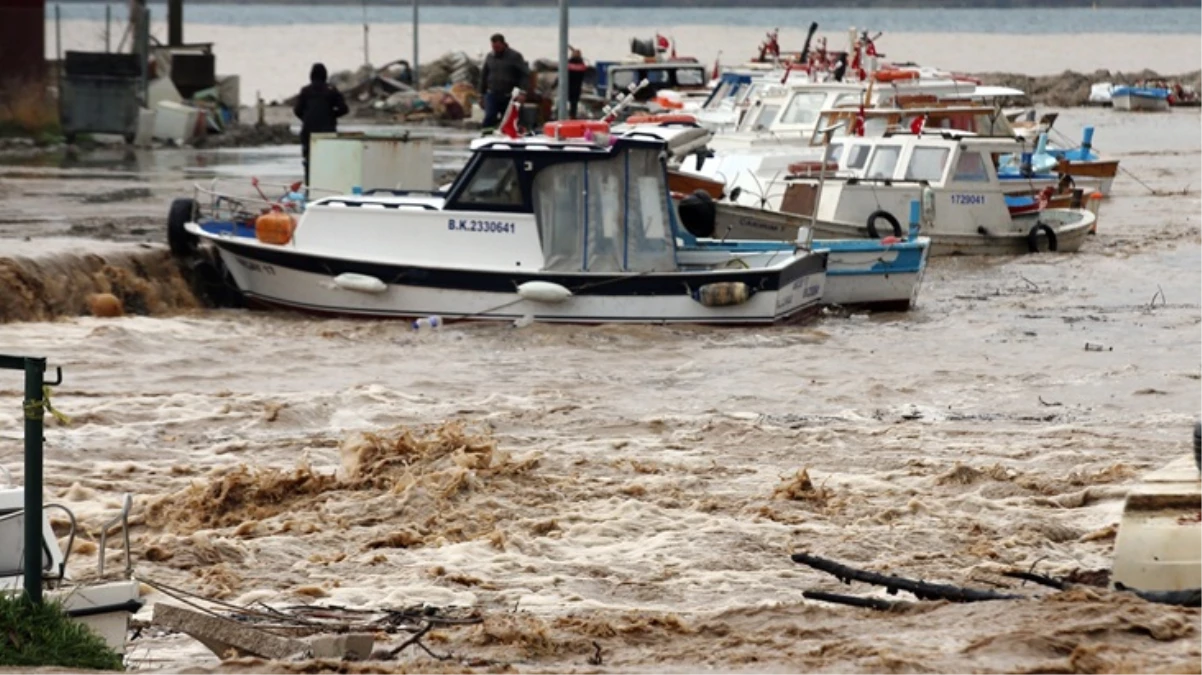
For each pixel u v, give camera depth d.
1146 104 198.62
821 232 74.75
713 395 50.41
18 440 41.44
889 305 65.62
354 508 35.53
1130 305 67.19
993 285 72.25
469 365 54.47
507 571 31.30
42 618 21.16
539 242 60.66
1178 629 22.16
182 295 62.81
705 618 25.69
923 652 21.41
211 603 27.33
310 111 79.88
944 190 79.25
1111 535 33.97
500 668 21.14
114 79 115.06
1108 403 49.28
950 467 40.06
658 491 37.44
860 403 49.41
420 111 150.62
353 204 61.88
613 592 29.86
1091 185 104.56
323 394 48.53
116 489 37.50
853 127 84.62
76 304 59.56
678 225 63.97
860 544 33.22
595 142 60.69
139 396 47.66
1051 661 20.72
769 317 61.28
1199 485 25.23
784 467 40.47
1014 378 52.94
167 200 82.31
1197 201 104.69
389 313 60.78
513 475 38.25
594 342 58.69
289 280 61.44
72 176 93.75
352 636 22.62
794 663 21.31
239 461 40.53
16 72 114.00
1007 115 125.56
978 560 32.03
